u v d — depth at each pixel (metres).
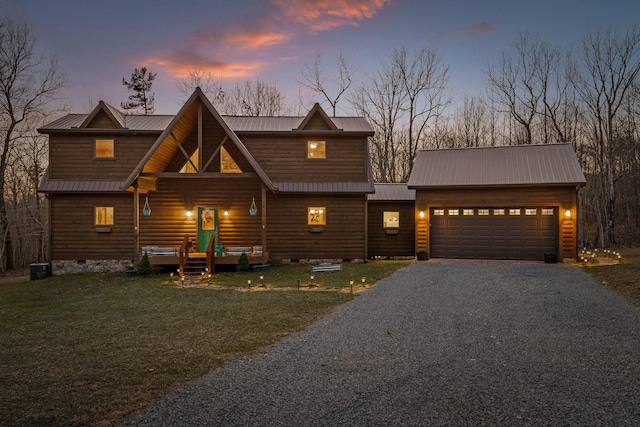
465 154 22.16
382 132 38.31
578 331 7.91
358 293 11.95
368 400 4.99
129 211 19.70
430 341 7.37
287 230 20.16
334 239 20.16
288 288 13.17
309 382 5.54
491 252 19.92
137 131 19.55
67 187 19.33
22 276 24.89
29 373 5.85
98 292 13.64
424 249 20.56
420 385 5.43
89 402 4.89
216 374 5.81
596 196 34.25
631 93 33.34
